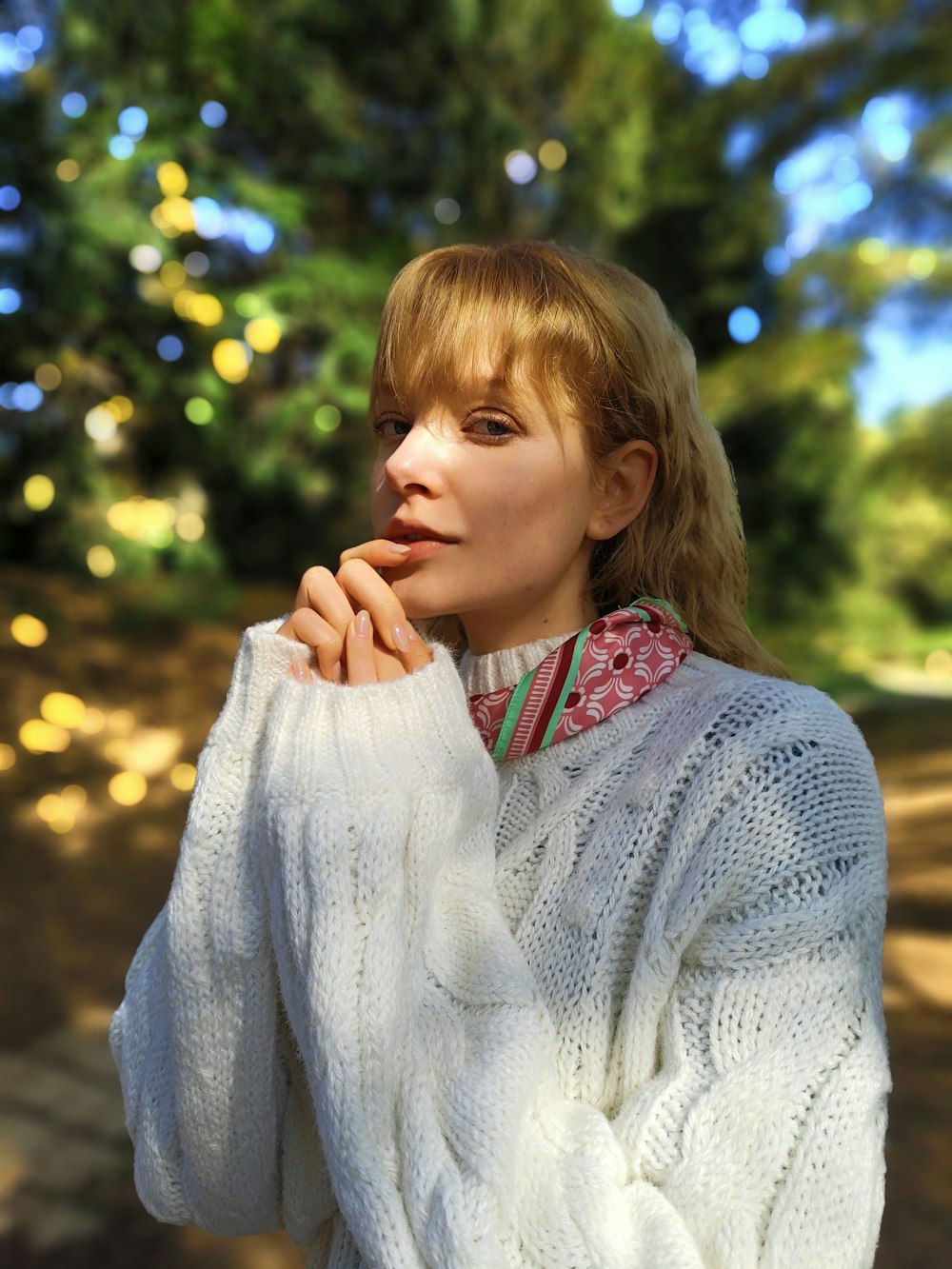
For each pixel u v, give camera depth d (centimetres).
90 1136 262
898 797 667
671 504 104
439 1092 76
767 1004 77
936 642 1814
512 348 89
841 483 1144
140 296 415
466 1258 68
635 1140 75
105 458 543
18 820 446
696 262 980
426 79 766
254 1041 85
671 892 81
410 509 91
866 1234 71
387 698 87
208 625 688
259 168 555
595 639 95
